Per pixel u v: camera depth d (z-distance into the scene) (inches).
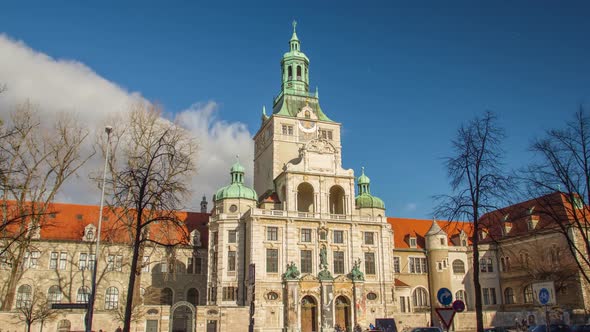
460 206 1433.3
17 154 2012.8
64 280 3193.9
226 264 3186.5
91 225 3341.5
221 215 3272.6
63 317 2539.4
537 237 3267.7
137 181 1544.0
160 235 3314.5
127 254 3073.3
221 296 3117.6
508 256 3467.0
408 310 3563.0
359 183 3932.1
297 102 3971.5
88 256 3284.9
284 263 3127.5
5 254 2527.1
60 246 3255.4
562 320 2807.6
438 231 3804.1
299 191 3587.6
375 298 3257.9
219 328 2775.6
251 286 1962.4
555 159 1510.8
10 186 1507.1
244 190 3405.5
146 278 3353.8
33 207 2214.6
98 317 2564.0
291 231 3186.5
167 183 1556.3
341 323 3122.5
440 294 983.0
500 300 3590.1
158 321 2576.3
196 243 3558.1
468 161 1445.6
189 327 3201.3
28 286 3125.0
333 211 3639.3
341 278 3149.6
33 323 2429.9
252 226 3117.6
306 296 3088.1
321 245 3233.3
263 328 2962.6
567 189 1502.2
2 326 2299.5
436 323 3494.1
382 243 3376.0
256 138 4215.1
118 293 3260.3
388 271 3331.7
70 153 2459.4
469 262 3779.5
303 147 3430.1
